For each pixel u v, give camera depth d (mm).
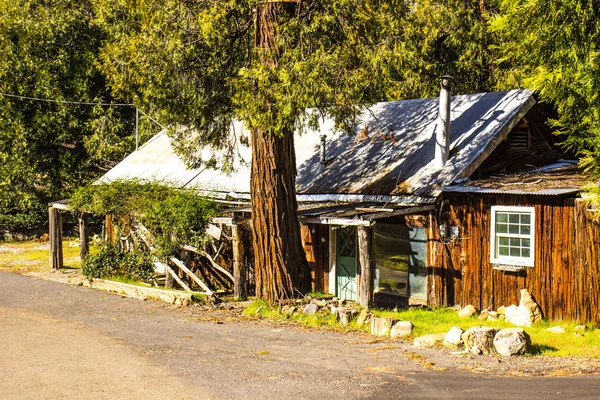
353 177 23219
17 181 41906
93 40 42531
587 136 19016
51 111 41469
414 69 29484
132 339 16406
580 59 17062
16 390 11828
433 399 10805
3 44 40812
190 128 25531
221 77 23172
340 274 22375
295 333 17125
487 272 19297
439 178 20484
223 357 14320
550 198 18109
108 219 29156
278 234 20406
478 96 23844
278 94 18688
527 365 13320
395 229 21391
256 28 20344
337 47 19672
